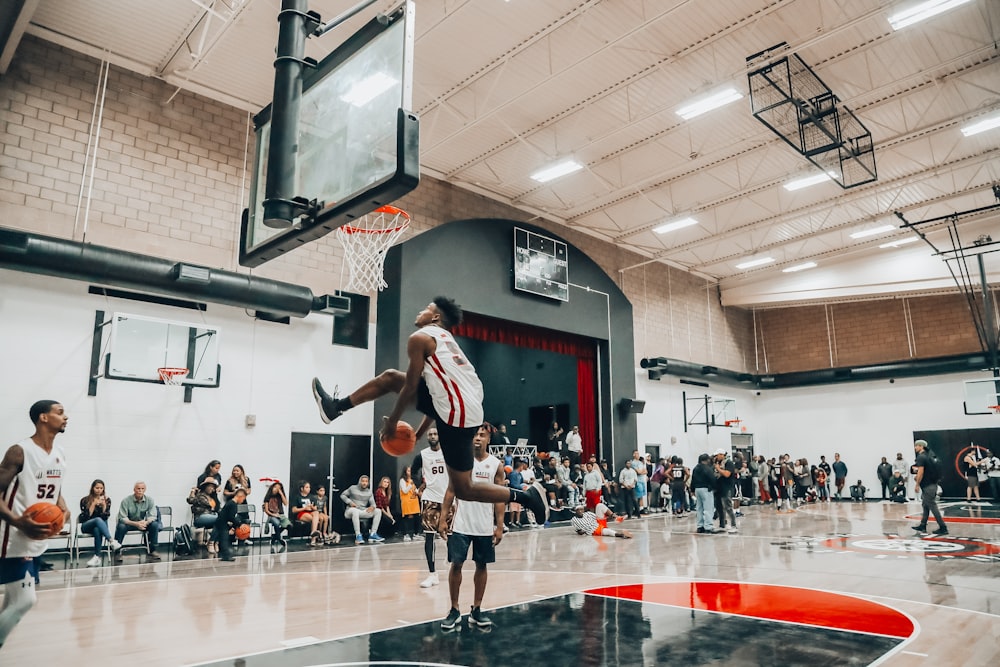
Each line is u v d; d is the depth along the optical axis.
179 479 10.62
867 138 13.78
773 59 11.16
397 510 12.45
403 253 13.55
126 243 10.65
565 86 12.03
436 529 6.43
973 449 20.22
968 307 20.78
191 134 11.66
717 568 7.82
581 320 17.58
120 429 10.15
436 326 3.27
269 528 11.21
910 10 9.25
